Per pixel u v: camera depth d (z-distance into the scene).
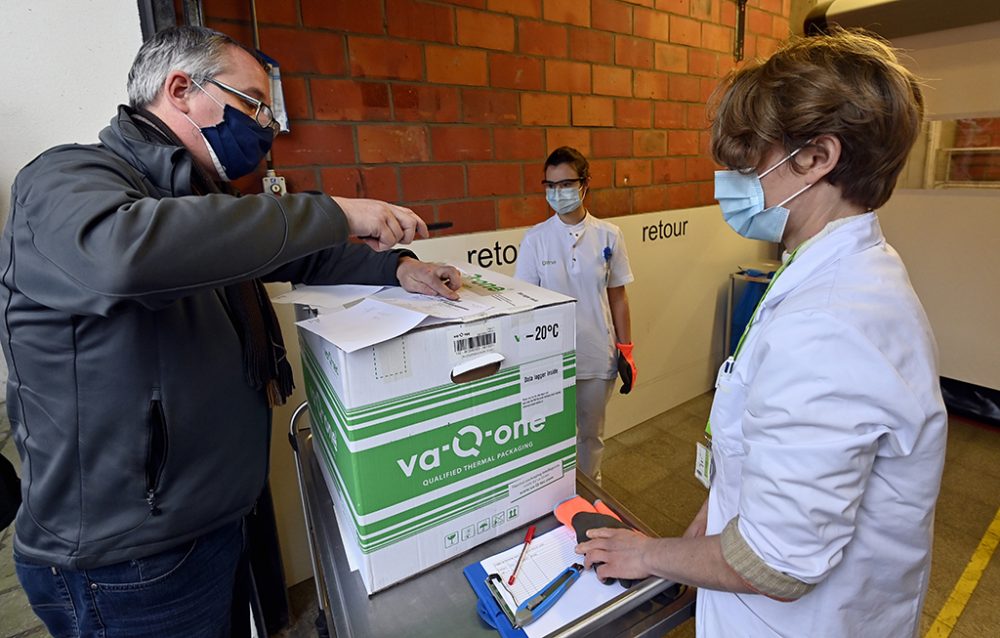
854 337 0.56
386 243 0.83
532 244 2.01
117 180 0.71
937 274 3.03
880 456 0.64
